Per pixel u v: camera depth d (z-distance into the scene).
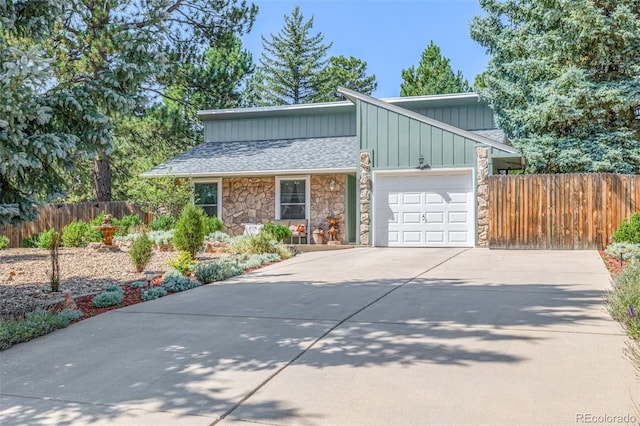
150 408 3.25
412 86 36.22
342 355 4.13
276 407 3.19
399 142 13.92
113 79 6.15
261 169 15.17
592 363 3.76
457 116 16.62
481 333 4.61
